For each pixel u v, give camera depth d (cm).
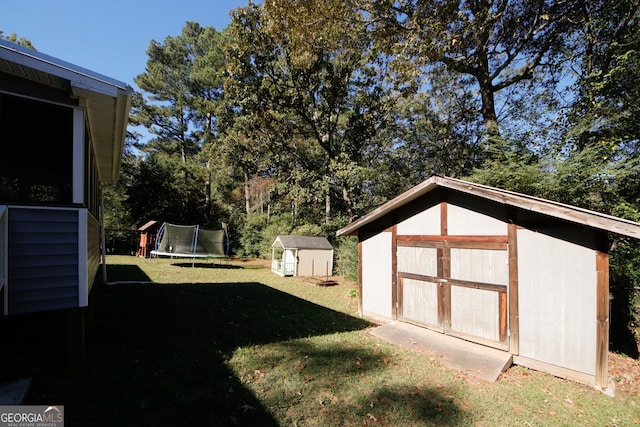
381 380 377
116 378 327
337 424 285
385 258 688
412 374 401
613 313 610
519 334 471
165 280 1022
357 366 412
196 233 1519
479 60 970
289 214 2142
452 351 487
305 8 942
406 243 642
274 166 1678
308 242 1401
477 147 1067
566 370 424
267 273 1405
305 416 292
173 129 2711
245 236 2203
